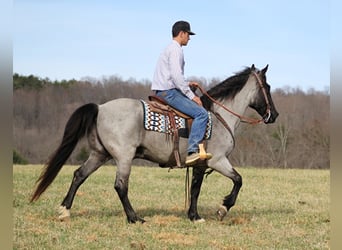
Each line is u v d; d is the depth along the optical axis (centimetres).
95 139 767
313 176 1627
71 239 671
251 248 655
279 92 3822
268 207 995
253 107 864
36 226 744
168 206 979
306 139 3441
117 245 650
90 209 916
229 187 1299
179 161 772
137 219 777
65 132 756
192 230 747
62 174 1541
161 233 711
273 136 3362
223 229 757
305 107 3628
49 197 1042
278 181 1466
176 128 761
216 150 789
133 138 749
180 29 773
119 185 753
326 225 811
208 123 777
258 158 3341
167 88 767
